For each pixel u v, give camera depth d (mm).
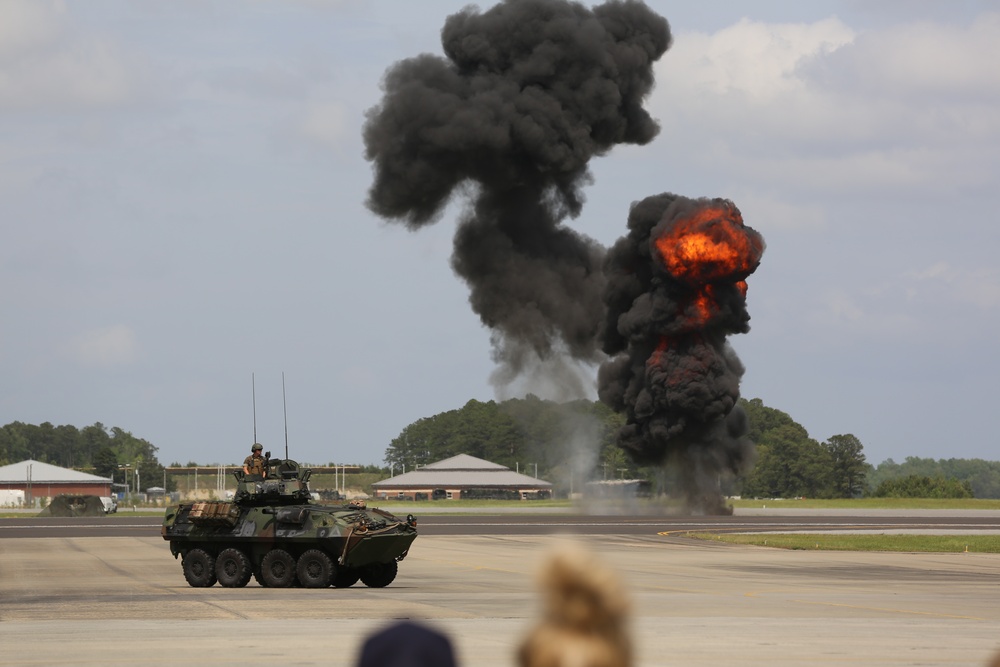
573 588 11203
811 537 182625
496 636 61312
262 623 68875
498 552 150500
